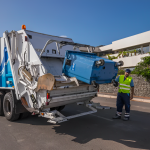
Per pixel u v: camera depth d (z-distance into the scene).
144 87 12.34
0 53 5.65
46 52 5.07
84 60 4.03
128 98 5.47
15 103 5.10
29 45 4.64
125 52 22.20
